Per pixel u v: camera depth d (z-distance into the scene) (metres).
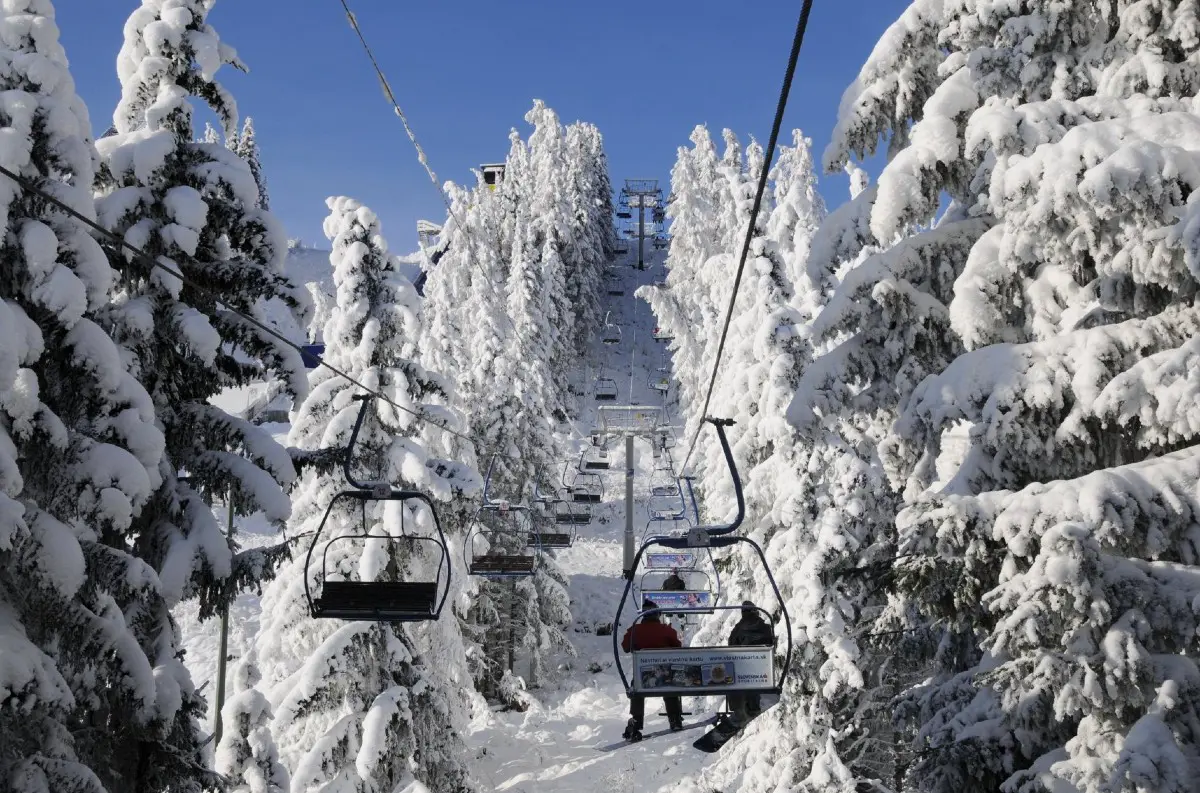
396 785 19.59
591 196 97.88
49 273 10.90
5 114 11.16
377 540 19.47
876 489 17.28
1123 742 7.10
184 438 13.80
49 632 11.20
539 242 83.75
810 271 11.04
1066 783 7.91
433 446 27.09
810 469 17.83
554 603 41.09
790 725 17.00
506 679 37.88
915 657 13.17
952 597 8.11
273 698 18.84
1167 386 7.34
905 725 10.98
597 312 85.75
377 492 11.72
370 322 20.11
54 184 11.40
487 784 27.44
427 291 42.78
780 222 28.22
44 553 10.18
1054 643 8.05
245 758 16.27
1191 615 7.12
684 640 30.30
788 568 17.66
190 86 14.68
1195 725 7.01
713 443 26.94
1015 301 9.37
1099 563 7.18
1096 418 7.99
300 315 14.26
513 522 38.84
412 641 19.94
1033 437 8.18
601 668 44.47
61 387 11.59
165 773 12.23
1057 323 9.08
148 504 13.28
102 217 12.98
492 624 38.88
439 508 20.25
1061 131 8.11
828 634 16.27
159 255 13.41
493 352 39.72
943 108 9.92
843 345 11.07
